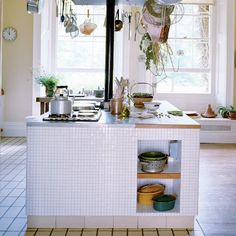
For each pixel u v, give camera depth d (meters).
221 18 7.35
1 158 5.41
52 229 2.98
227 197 3.86
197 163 2.96
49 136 2.89
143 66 7.21
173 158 3.34
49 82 6.36
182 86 7.61
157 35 3.69
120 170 2.93
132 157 2.92
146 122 3.02
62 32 7.46
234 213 3.39
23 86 7.11
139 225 3.03
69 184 2.93
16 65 7.07
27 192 2.93
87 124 2.89
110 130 2.91
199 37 7.57
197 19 7.55
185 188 2.97
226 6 7.12
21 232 2.92
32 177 2.92
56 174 2.92
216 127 7.17
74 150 2.91
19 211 3.36
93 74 7.55
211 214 3.36
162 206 2.99
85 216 3.00
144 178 2.97
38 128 2.89
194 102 7.59
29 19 7.02
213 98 7.62
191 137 2.94
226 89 7.21
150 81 7.39
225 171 4.96
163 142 3.40
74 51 7.50
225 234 2.94
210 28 7.55
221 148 6.60
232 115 7.14
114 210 2.96
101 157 2.92
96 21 7.46
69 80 7.53
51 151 2.90
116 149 2.92
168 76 7.55
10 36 7.02
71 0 4.71
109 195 2.95
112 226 3.02
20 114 7.15
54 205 2.94
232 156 5.94
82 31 5.59
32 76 7.06
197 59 7.61
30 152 2.90
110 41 3.98
